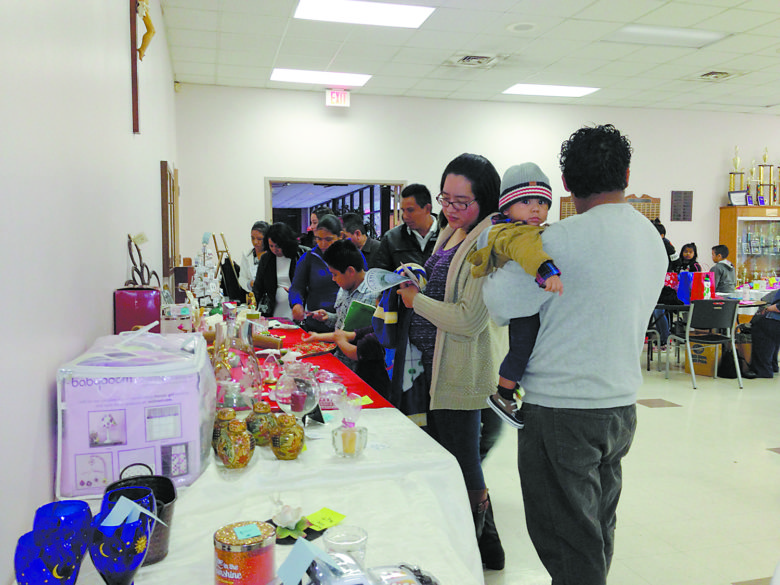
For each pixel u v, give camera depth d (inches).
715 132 370.3
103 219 74.3
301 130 308.5
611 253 54.0
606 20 212.1
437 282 76.4
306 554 26.9
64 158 53.1
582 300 54.4
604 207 56.2
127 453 46.4
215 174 298.0
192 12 202.4
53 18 49.9
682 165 366.3
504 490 123.4
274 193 626.5
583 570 55.5
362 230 169.2
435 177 329.1
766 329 237.6
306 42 233.3
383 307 80.4
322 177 312.5
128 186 102.1
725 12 205.3
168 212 177.5
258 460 53.8
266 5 197.2
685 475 132.3
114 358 48.8
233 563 31.4
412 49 243.0
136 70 109.8
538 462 57.6
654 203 361.7
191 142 294.4
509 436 156.4
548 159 344.8
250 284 232.8
